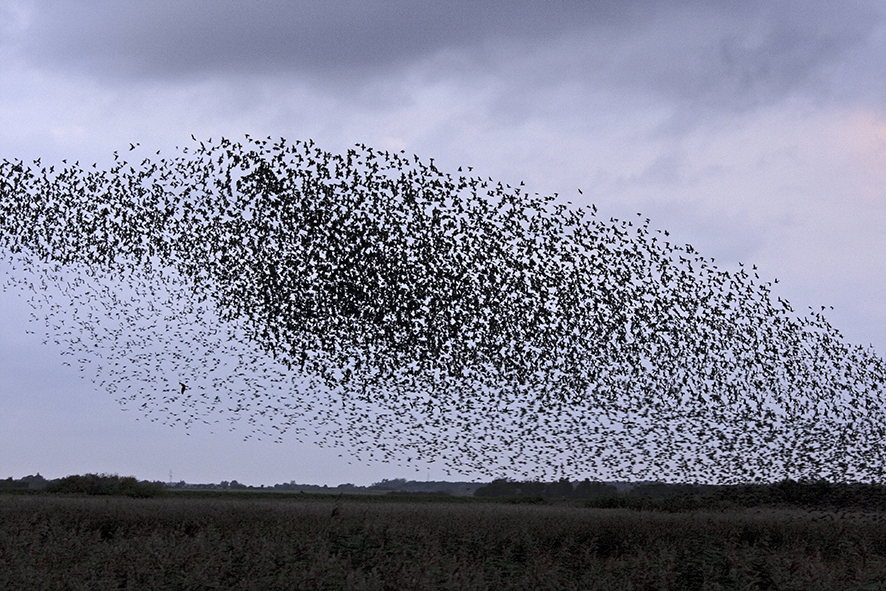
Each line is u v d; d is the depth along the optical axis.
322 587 11.28
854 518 20.95
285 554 13.10
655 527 19.61
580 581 12.73
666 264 20.89
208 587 11.64
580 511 24.62
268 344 20.38
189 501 26.92
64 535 15.66
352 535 17.66
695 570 14.59
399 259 20.02
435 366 20.50
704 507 23.30
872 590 12.24
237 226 20.03
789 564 13.26
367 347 20.44
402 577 11.07
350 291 19.78
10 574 11.40
